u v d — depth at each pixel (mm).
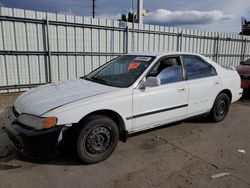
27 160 3236
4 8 7055
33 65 7969
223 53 14188
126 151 3604
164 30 10859
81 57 8891
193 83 4262
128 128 3480
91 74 4332
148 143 3920
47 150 2857
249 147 3855
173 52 4246
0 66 7387
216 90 4727
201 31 12422
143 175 2945
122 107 3332
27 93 3619
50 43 8086
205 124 4949
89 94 3215
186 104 4172
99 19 8938
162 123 3924
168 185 2736
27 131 2795
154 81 3418
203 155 3527
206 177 2918
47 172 2967
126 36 9758
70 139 3080
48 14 7840
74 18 8375
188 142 4000
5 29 7219
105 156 3277
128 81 3604
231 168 3154
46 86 3848
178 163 3268
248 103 7188
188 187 2705
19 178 2824
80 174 2939
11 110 3332
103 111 3252
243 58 15648
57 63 8406
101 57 9383
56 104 2980
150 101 3623
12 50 7457
